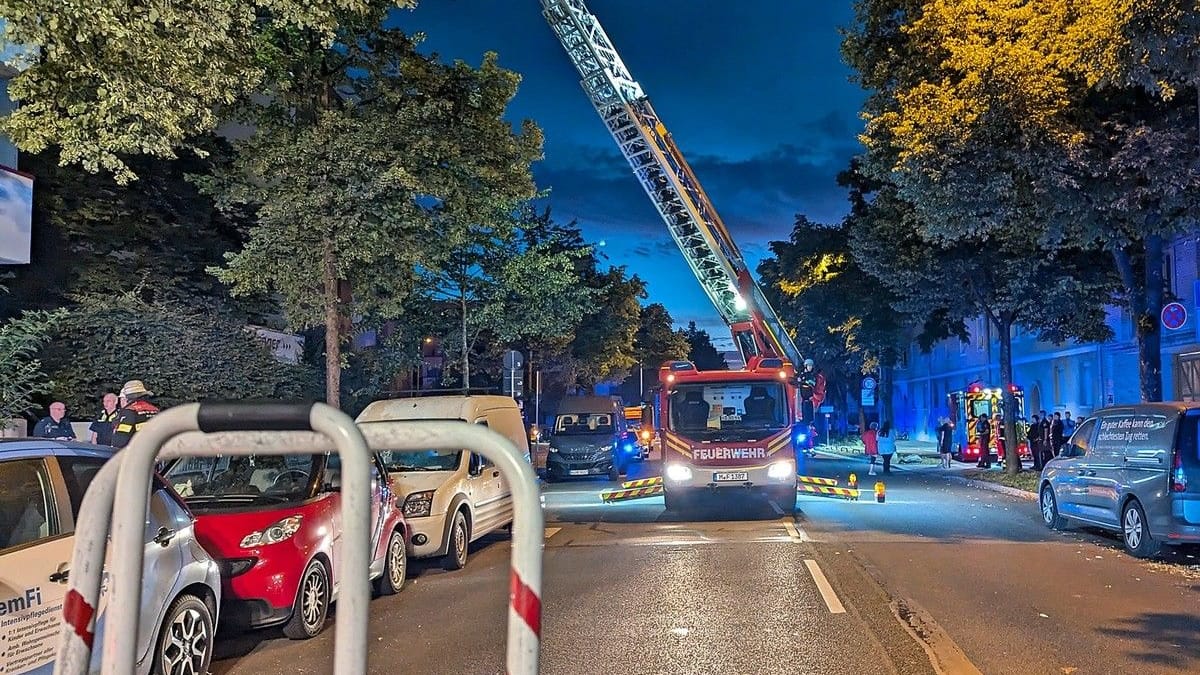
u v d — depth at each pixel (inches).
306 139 538.0
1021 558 453.7
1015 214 654.5
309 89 573.0
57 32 330.0
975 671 263.6
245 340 766.5
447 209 612.7
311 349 1056.2
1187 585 386.3
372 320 834.8
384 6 557.6
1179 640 295.9
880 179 794.8
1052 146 578.2
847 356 1831.9
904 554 466.3
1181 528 427.8
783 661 276.8
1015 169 612.4
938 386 2048.5
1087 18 495.2
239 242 930.7
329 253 560.7
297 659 293.4
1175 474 431.8
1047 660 273.9
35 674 196.1
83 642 91.5
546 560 461.1
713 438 631.8
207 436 90.5
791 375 647.8
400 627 332.2
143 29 340.2
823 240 1254.9
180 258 850.1
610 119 793.6
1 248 583.8
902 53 702.5
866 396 1560.0
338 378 576.1
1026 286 890.7
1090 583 390.0
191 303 843.4
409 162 561.9
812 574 412.2
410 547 432.5
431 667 278.2
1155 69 474.6
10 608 190.5
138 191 823.1
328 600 334.6
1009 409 964.6
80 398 638.5
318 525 326.6
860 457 1539.1
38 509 208.7
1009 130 590.6
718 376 645.3
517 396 941.2
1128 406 490.3
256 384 748.0
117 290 781.3
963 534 540.7
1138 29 427.2
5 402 489.7
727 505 737.0
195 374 693.3
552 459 1067.9
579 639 305.4
